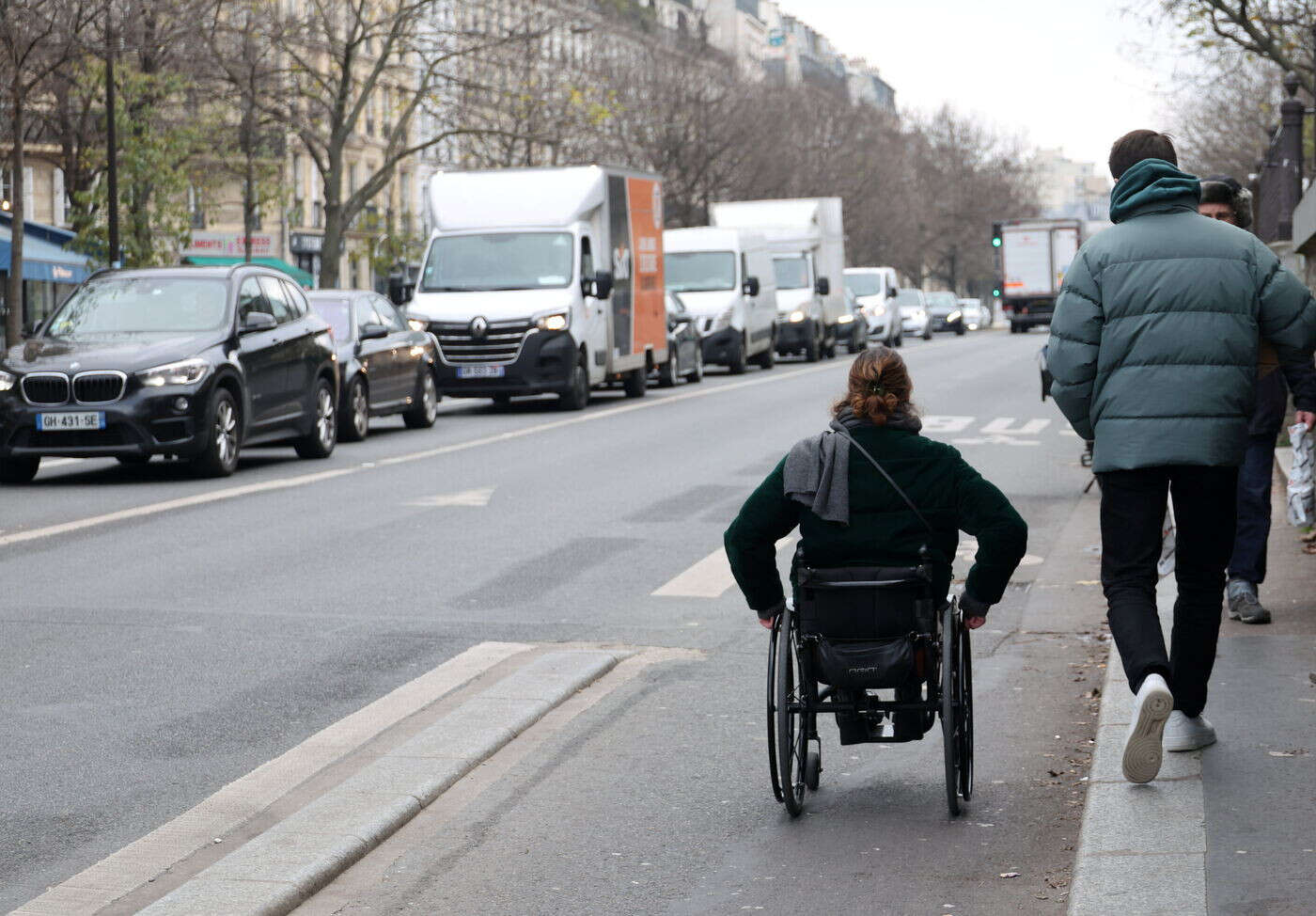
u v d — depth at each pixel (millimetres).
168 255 37625
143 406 16328
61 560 11578
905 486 5660
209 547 12109
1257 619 8211
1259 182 29188
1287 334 5801
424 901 5074
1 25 29375
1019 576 10922
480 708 7309
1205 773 5730
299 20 43531
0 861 5445
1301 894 4574
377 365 21875
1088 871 4852
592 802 6062
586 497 15039
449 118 46156
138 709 7441
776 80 83562
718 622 9445
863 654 5672
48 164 51406
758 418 24344
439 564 11375
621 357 28641
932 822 5762
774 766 5770
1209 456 5684
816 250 46125
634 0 68375
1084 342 5824
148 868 5332
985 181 117000
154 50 36094
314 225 67062
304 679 8039
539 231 26875
